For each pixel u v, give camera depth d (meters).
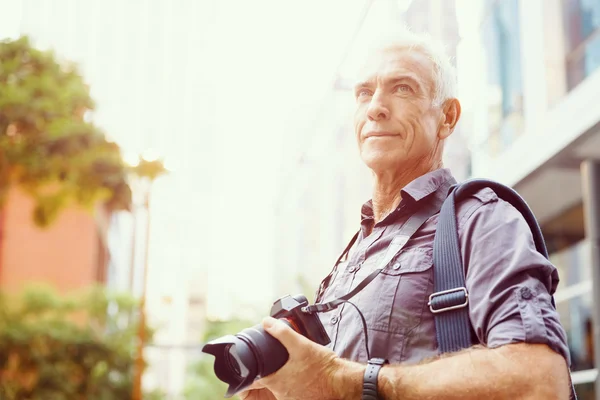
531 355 1.24
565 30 9.13
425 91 1.70
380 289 1.50
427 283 1.46
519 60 10.00
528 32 9.80
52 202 18.78
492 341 1.28
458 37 7.98
